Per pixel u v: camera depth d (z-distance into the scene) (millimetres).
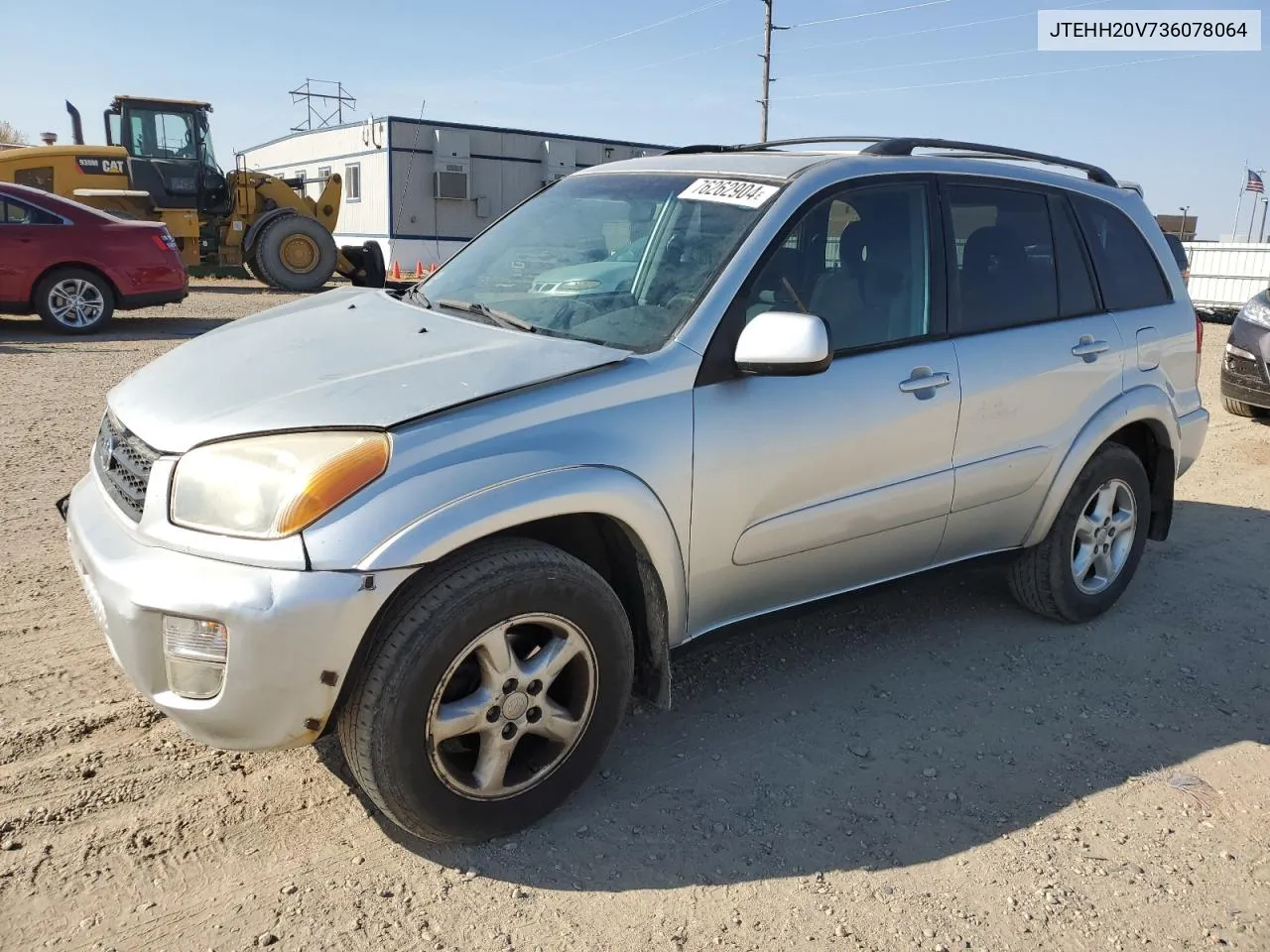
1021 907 2596
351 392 2594
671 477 2848
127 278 11953
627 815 2902
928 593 4660
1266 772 3289
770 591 3293
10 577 4238
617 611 2801
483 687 2611
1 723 3143
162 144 18172
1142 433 4512
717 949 2406
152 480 2521
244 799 2865
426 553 2385
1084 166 4477
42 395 7906
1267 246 19422
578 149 29875
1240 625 4445
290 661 2326
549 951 2373
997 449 3738
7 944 2293
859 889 2643
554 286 3389
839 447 3225
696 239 3248
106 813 2758
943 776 3170
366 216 28484
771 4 32375
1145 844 2879
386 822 2807
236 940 2354
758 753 3254
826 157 3521
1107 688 3811
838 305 3328
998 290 3824
